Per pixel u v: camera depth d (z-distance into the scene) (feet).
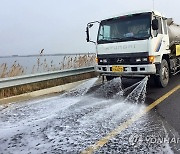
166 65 28.89
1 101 21.94
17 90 25.02
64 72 29.91
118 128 14.96
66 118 17.44
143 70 24.98
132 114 17.93
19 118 17.84
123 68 26.09
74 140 13.30
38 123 16.52
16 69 29.09
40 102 22.79
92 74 36.52
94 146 12.42
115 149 12.01
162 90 26.76
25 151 12.13
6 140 13.65
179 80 33.91
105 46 27.40
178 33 34.47
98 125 15.66
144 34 24.95
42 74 26.53
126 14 26.71
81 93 26.81
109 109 19.58
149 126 15.17
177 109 18.90
